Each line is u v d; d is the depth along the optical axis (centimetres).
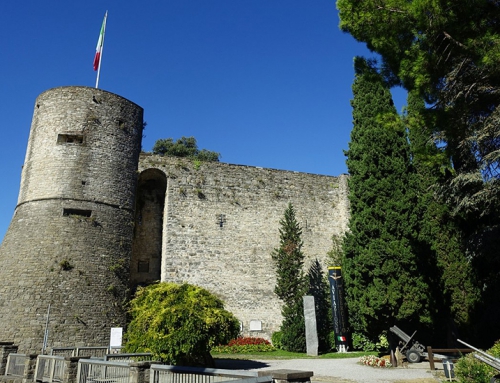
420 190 2189
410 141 2228
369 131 1955
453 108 1315
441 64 1273
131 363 970
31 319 1819
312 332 2159
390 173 1877
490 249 1850
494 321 1869
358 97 2097
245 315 2425
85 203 2117
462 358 1250
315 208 2873
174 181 2517
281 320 2495
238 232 2583
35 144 2248
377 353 2050
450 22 1169
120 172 2283
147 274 2506
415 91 1291
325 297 2608
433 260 1931
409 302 1702
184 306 1294
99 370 1063
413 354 1606
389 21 1246
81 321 1898
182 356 1284
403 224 1792
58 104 2273
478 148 1421
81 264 2002
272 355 2050
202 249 2456
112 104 2359
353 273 1914
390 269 1727
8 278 1939
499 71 1159
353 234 1970
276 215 2730
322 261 2755
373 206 1850
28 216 2078
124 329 2031
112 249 2125
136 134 2448
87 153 2200
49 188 2108
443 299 1966
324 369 1515
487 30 1161
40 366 1269
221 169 2678
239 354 2094
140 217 2611
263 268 2569
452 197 1844
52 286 1906
